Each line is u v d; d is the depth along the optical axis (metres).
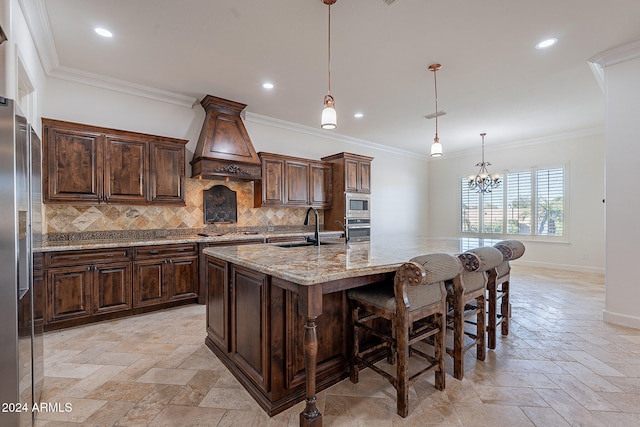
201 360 2.35
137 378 2.09
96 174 3.31
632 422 1.63
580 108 4.56
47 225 3.29
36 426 1.61
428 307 1.86
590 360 2.32
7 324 1.38
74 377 2.10
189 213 4.30
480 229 7.11
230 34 2.71
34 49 2.69
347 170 5.47
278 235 4.50
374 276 1.85
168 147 3.82
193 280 3.74
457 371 2.06
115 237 3.73
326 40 2.81
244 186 4.85
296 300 1.83
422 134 5.99
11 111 1.37
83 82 3.50
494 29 2.63
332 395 1.90
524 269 5.95
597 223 5.54
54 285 2.87
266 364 1.76
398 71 3.39
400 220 7.39
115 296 3.20
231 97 4.15
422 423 1.63
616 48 2.92
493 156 6.91
